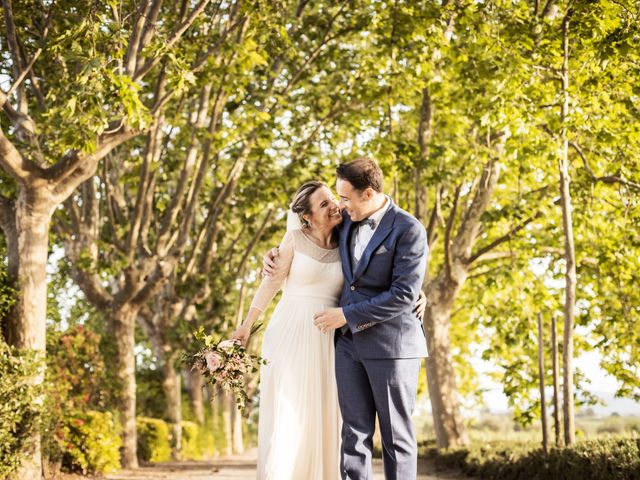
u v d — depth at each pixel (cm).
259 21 1147
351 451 460
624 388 1374
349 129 1562
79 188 1530
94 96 788
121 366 1452
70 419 1146
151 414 1978
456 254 1459
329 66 1520
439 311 1471
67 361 1220
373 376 458
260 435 488
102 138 936
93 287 1478
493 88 1109
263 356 498
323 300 496
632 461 749
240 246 2161
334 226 505
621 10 923
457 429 1447
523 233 1468
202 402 2411
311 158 1619
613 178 1223
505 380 1463
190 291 1802
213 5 1260
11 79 1142
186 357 486
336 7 1409
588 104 995
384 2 1199
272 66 1480
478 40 1091
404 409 460
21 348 920
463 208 1573
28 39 1116
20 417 865
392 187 1554
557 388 980
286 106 1444
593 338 1496
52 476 1031
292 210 498
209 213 1650
